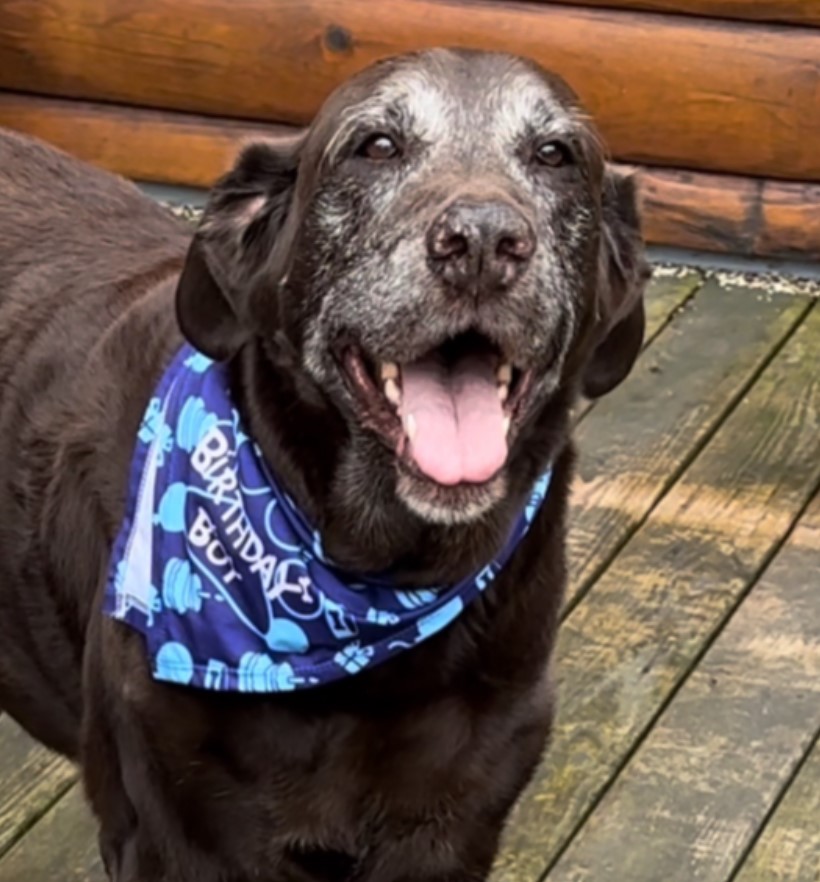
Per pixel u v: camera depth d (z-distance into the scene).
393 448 2.29
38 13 3.67
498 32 3.56
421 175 2.29
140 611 2.37
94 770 2.45
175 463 2.38
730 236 3.59
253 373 2.37
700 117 3.55
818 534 3.10
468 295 2.23
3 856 2.68
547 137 2.32
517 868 2.66
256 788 2.37
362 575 2.34
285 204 2.41
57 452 2.50
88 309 2.57
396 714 2.36
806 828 2.72
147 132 3.71
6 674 2.60
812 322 3.50
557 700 2.74
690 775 2.77
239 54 3.63
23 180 2.72
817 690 2.88
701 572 3.03
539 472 2.38
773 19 3.51
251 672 2.34
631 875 2.66
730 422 3.28
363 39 3.59
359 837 2.40
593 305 2.39
